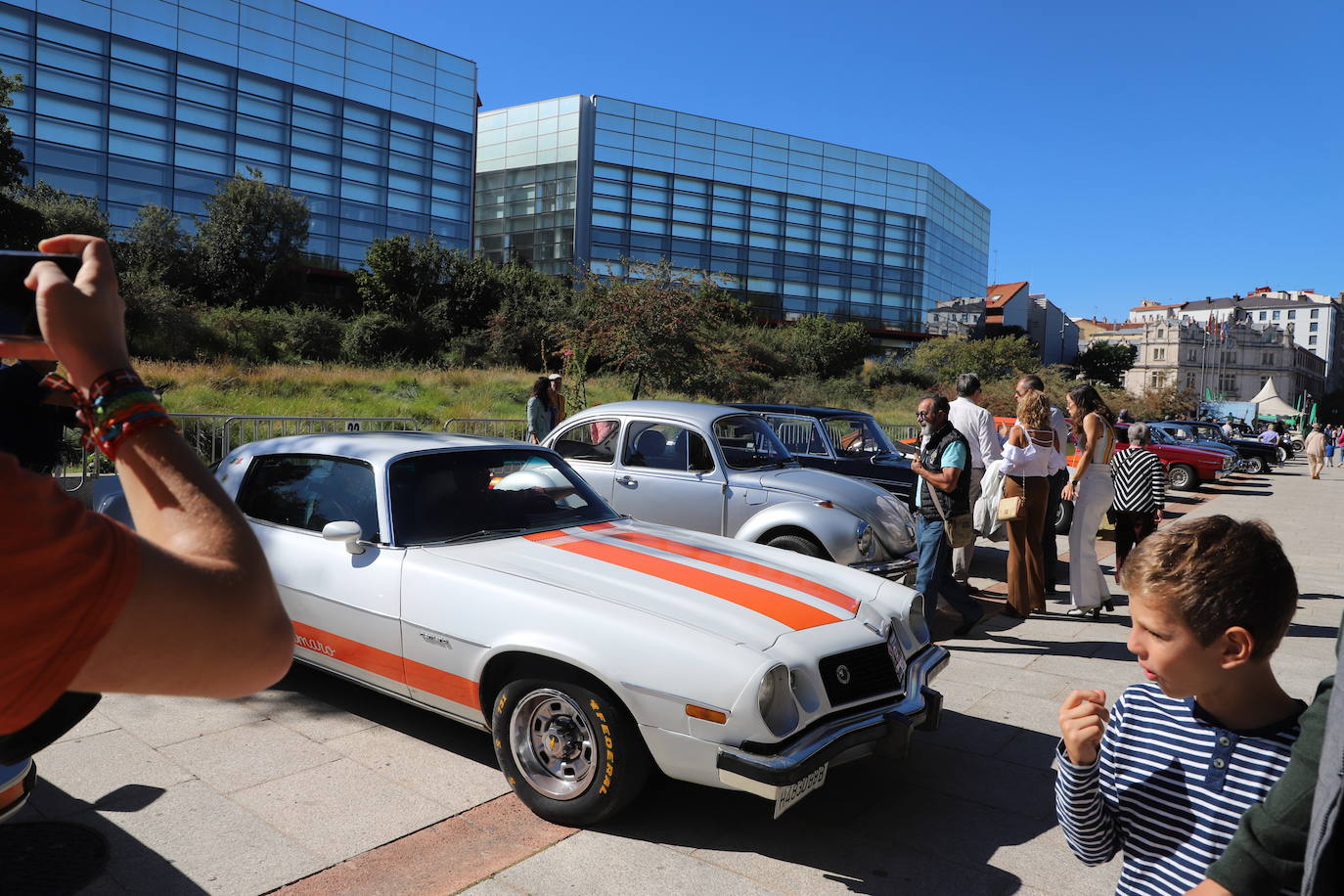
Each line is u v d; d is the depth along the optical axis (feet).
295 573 14.64
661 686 10.61
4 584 2.18
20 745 4.35
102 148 115.96
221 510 2.78
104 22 115.34
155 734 13.96
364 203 143.54
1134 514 25.61
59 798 11.73
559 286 147.23
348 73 140.46
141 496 2.77
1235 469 69.97
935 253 224.33
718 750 10.33
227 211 121.19
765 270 195.11
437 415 67.87
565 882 10.18
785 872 10.60
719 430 24.35
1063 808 5.23
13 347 2.93
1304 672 19.63
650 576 12.71
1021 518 22.04
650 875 10.39
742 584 12.71
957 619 23.22
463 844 10.96
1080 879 10.61
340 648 14.03
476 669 12.10
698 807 12.17
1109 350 268.62
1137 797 5.08
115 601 2.30
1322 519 47.44
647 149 180.55
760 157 192.44
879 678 11.89
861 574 14.19
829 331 178.60
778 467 24.66
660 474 23.88
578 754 11.52
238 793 12.04
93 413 2.83
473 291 133.18
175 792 12.01
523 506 15.42
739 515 22.67
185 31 122.72
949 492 19.54
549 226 179.63
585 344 63.82
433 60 150.92
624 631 11.05
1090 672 18.70
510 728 11.78
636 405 25.31
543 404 35.17
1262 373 388.37
